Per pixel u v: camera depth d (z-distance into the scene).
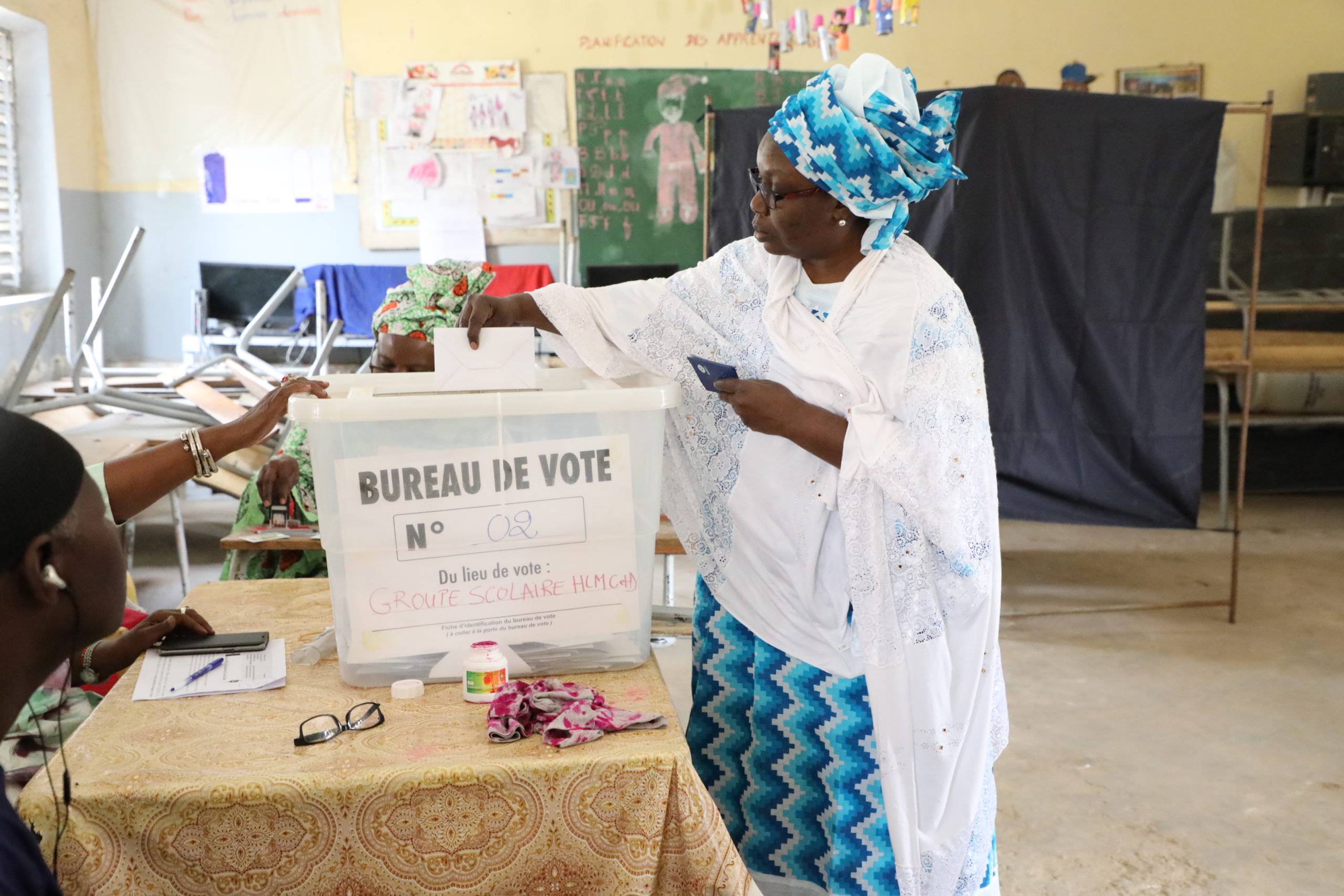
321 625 1.50
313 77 6.80
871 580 1.37
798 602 1.48
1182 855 2.29
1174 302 3.50
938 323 1.37
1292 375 5.77
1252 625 3.89
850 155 1.28
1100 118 3.40
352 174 6.89
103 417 4.71
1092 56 6.70
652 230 6.96
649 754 1.08
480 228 6.93
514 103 6.84
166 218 6.89
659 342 1.53
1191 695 3.22
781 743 1.53
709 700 1.61
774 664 1.52
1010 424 3.53
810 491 1.43
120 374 5.98
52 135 6.33
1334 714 3.07
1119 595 4.27
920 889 1.46
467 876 1.07
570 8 6.77
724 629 1.58
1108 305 3.49
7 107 6.21
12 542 0.76
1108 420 3.54
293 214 6.92
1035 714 3.07
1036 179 3.41
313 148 6.86
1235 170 6.59
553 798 1.07
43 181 6.36
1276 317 6.33
